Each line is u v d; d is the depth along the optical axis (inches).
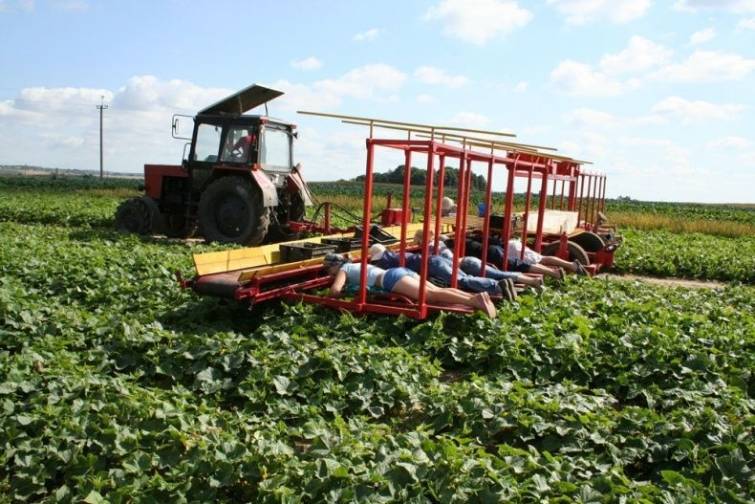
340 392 185.8
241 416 169.5
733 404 181.6
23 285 293.3
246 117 494.6
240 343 213.2
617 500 133.1
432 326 238.4
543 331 234.5
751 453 151.8
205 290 249.4
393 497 130.1
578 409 172.6
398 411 187.5
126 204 553.6
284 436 163.0
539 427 164.4
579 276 358.0
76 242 458.6
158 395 178.1
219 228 503.5
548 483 137.9
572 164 435.8
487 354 219.8
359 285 256.7
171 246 478.9
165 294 287.1
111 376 201.8
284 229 515.8
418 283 254.4
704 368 210.5
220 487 138.9
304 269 276.5
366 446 148.9
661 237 739.4
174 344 214.5
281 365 196.7
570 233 434.9
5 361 190.7
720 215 1384.1
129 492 133.0
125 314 257.4
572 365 215.2
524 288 302.5
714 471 147.3
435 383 195.0
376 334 236.2
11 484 140.8
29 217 741.9
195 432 157.1
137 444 149.6
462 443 156.3
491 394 180.5
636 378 208.8
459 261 305.4
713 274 498.6
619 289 354.0
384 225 444.5
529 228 379.6
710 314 297.7
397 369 199.3
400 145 238.1
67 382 177.8
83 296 290.4
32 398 168.1
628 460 153.9
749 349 238.1
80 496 134.0
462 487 133.1
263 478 140.5
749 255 573.9
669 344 225.1
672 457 154.1
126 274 320.2
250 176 495.5
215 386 192.2
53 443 148.8
